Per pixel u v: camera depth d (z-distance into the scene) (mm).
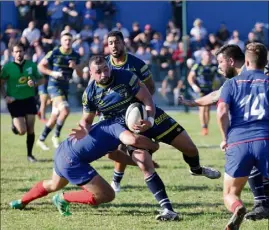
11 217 23719
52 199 24859
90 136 21906
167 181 30859
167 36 79750
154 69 75312
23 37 71750
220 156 40062
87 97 22656
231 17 90750
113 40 26281
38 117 62469
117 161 27094
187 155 25594
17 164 37531
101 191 22094
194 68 51375
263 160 19141
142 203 25859
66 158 22125
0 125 62594
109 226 22062
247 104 19422
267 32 86125
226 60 21969
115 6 86625
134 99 22766
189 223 22344
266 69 24203
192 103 23969
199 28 79438
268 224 22109
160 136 25000
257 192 22953
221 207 24984
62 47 41188
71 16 78938
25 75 37344
